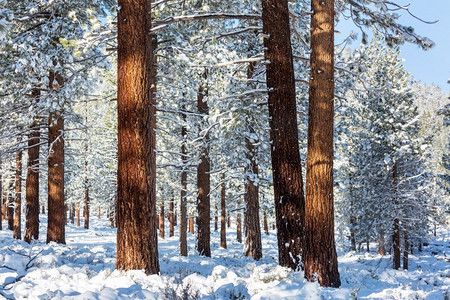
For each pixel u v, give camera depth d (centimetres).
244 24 1262
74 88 1198
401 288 673
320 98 681
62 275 528
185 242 1864
